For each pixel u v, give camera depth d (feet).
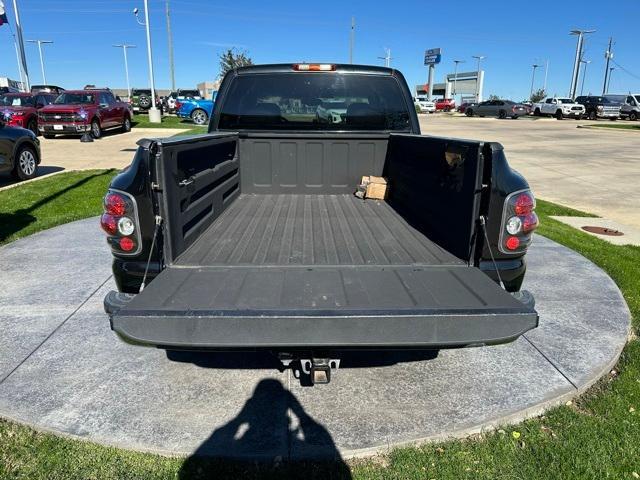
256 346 6.89
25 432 8.77
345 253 9.91
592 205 31.12
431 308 7.12
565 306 14.24
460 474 8.00
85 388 10.00
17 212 24.97
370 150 15.25
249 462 8.21
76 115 62.59
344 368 10.93
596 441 8.71
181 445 8.43
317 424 9.02
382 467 8.17
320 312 6.89
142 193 8.29
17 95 72.95
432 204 11.04
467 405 9.61
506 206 8.61
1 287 15.15
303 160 15.29
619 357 11.66
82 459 8.17
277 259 9.45
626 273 17.19
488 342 7.14
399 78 14.82
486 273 9.00
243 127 15.03
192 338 6.83
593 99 142.10
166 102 134.92
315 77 14.65
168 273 8.57
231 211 13.37
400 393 10.00
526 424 9.23
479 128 100.68
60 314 13.29
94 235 20.98
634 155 57.82
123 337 6.86
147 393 9.87
